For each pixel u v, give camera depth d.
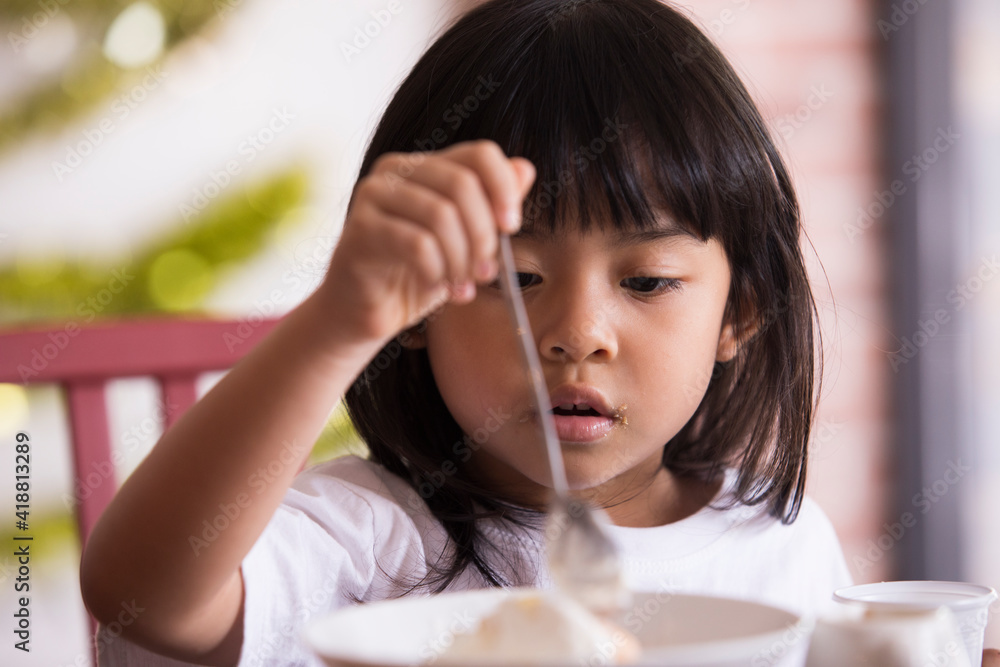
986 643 2.09
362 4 2.60
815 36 2.25
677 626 0.55
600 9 0.93
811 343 1.05
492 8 0.95
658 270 0.83
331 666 0.44
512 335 0.81
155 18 2.46
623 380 0.82
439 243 0.58
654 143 0.83
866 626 0.54
